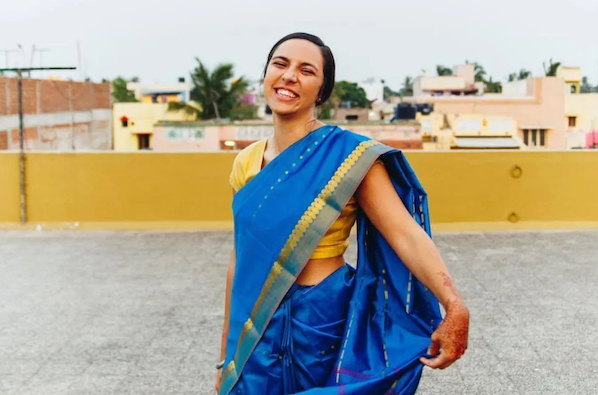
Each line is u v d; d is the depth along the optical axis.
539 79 51.03
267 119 52.75
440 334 2.11
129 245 8.02
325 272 2.34
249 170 2.46
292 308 2.30
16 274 6.77
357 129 44.41
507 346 4.71
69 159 8.86
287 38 2.42
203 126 45.97
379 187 2.27
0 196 8.92
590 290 6.02
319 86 2.37
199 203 8.83
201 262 7.17
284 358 2.29
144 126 54.47
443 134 47.16
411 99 57.41
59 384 4.16
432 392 4.00
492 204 8.63
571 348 4.66
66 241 8.27
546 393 3.97
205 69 56.16
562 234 8.36
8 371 4.37
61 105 31.33
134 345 4.80
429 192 8.59
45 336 5.00
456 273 6.64
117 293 6.07
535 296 5.86
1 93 27.22
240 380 2.33
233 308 2.38
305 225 2.26
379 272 2.37
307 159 2.30
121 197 8.85
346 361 2.25
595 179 8.65
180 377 4.25
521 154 8.60
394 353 2.26
